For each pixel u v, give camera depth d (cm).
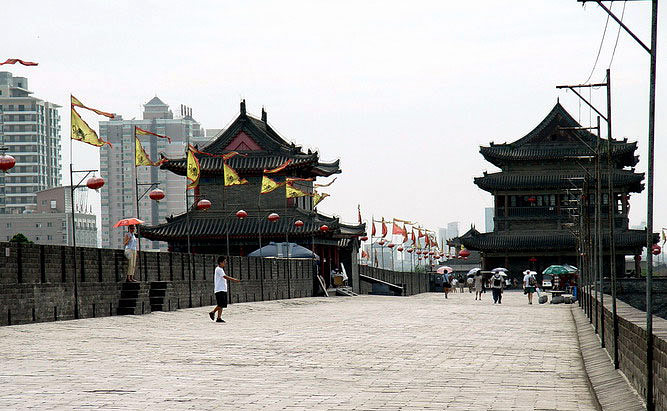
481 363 2181
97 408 1348
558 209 13825
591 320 3775
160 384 1642
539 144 13800
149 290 4053
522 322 4203
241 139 9750
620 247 13362
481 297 9556
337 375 1862
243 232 9425
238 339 2756
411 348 2559
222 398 1489
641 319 1725
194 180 5638
